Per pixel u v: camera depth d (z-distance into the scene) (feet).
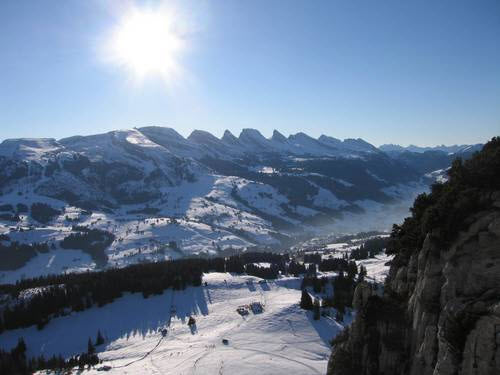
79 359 486.38
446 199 126.00
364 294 156.35
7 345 596.70
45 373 453.17
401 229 180.14
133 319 650.43
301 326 529.04
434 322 116.57
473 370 94.43
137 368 428.15
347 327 184.03
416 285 135.64
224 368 379.35
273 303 643.45
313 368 382.63
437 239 123.95
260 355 422.41
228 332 524.52
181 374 375.04
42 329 639.35
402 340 133.39
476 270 105.40
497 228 106.63
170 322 624.59
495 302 96.37
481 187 121.39
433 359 112.78
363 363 142.20
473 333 96.94
